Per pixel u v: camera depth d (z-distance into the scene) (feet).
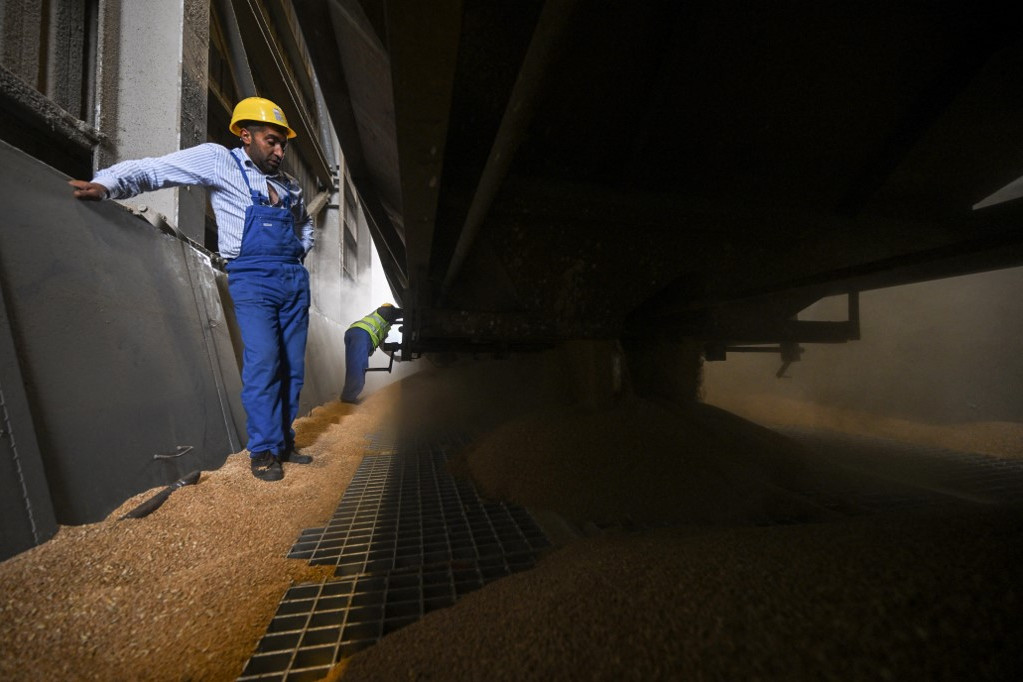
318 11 9.05
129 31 11.56
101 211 8.21
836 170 9.58
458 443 12.99
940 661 2.47
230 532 6.57
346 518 7.38
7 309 5.76
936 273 7.97
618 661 2.97
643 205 9.18
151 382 8.21
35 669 3.77
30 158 6.82
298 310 10.17
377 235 14.66
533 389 13.48
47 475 5.67
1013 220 8.70
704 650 2.88
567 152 8.96
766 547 3.82
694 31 7.43
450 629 3.84
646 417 9.11
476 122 8.07
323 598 4.94
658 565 3.89
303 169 31.68
